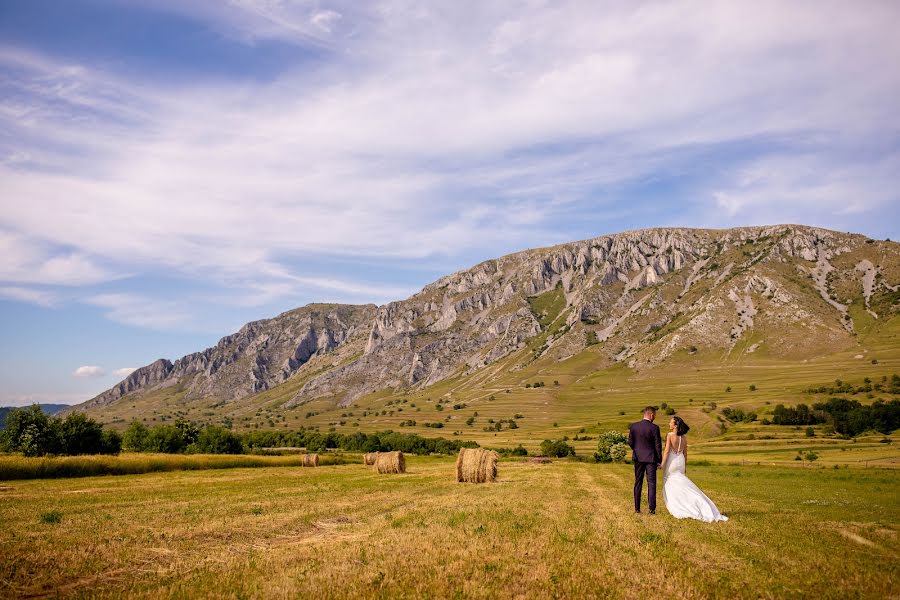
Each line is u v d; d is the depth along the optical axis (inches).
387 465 1776.6
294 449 5103.3
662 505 741.3
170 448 3425.2
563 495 900.0
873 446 3863.2
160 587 340.5
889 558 410.9
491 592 313.7
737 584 337.1
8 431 2493.8
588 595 316.2
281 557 415.5
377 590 317.7
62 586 353.7
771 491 1063.0
